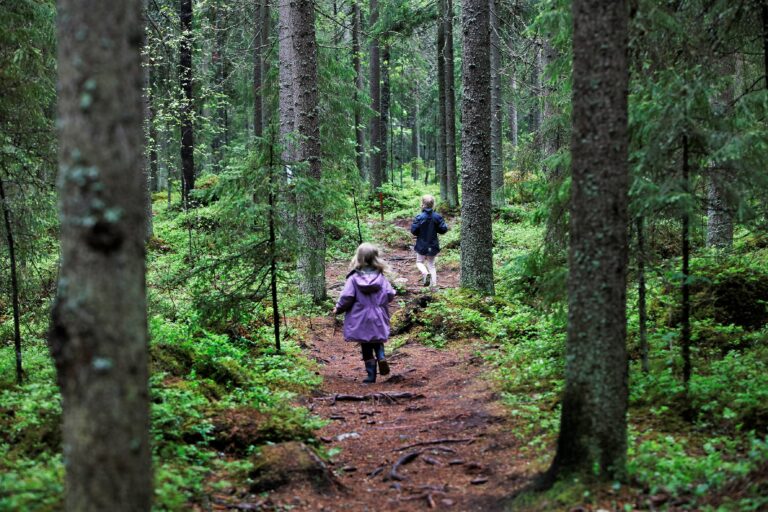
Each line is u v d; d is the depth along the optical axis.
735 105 6.66
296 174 8.95
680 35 6.23
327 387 8.43
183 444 5.21
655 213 6.33
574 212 4.21
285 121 17.50
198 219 20.05
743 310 8.38
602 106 4.05
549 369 7.62
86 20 2.63
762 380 6.05
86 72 2.63
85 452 2.73
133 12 2.79
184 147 21.56
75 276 2.69
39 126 7.18
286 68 17.47
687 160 5.83
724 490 4.08
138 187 2.84
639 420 5.76
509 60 21.44
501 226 22.08
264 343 9.82
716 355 7.33
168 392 6.04
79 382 2.71
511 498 4.42
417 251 15.17
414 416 6.95
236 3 22.48
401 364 9.82
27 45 7.00
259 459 5.07
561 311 6.61
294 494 4.69
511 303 12.21
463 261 12.92
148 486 2.92
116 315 2.73
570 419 4.27
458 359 9.62
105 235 2.67
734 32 7.17
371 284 8.62
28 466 4.22
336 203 9.93
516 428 6.02
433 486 4.90
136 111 2.82
